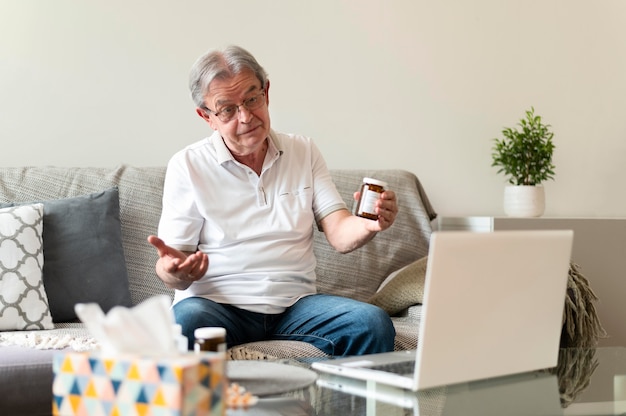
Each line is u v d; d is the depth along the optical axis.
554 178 3.28
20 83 2.56
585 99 3.33
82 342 1.71
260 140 2.06
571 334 2.31
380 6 3.01
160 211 2.42
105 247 2.27
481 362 1.25
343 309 1.92
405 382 1.22
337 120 2.95
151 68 2.69
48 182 2.37
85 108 2.62
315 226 2.58
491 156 3.19
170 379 0.81
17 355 1.60
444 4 3.11
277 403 1.14
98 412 0.85
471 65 3.15
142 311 0.87
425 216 2.71
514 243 1.25
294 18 2.88
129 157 2.68
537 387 1.29
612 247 2.94
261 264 2.10
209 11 2.76
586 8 3.32
